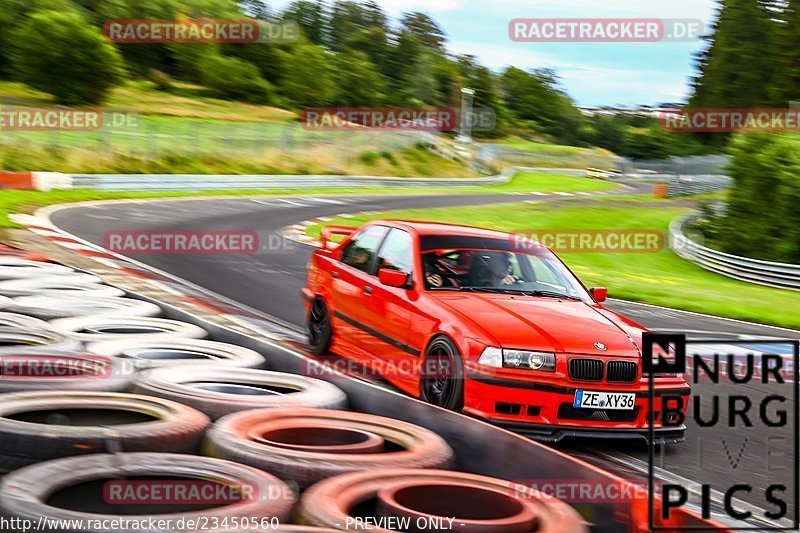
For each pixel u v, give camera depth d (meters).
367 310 6.62
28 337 5.04
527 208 39.75
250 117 64.50
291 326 8.83
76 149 36.56
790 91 68.25
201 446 3.50
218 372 4.61
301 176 43.72
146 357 5.06
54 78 51.72
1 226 15.50
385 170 60.09
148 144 41.47
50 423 3.59
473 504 3.06
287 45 82.00
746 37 100.12
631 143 130.50
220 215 24.23
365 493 2.94
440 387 5.74
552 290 6.44
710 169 67.31
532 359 5.36
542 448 3.34
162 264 13.07
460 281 6.31
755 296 19.20
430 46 156.50
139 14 73.88
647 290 17.66
